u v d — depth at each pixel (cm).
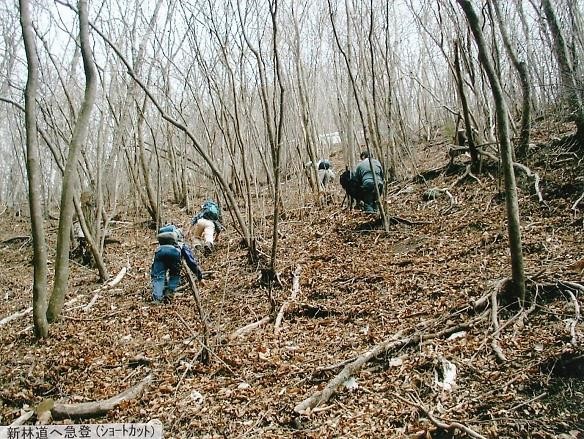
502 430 288
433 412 311
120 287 765
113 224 1257
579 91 760
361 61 965
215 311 575
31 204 523
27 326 609
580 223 579
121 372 441
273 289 615
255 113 1202
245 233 701
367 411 326
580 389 309
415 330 421
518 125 1036
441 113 1623
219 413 351
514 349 363
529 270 478
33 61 512
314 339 461
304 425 322
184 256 675
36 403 397
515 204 413
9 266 1087
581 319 375
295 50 1106
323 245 757
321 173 1205
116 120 1078
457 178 912
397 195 952
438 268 564
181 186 1501
